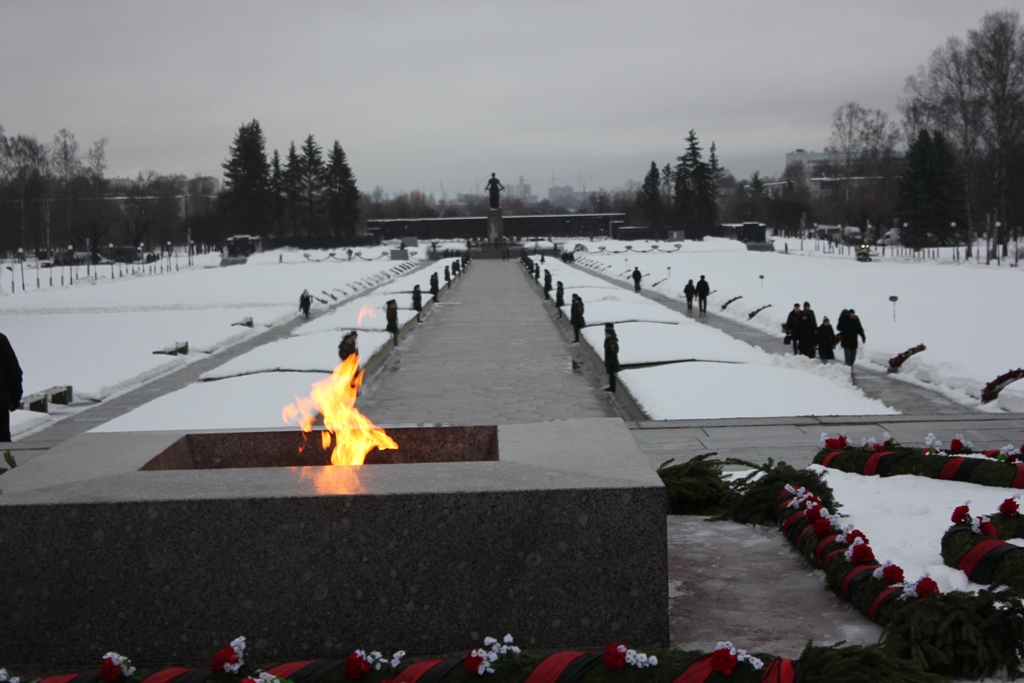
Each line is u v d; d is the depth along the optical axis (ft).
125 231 398.21
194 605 14.20
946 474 23.53
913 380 65.41
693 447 33.91
